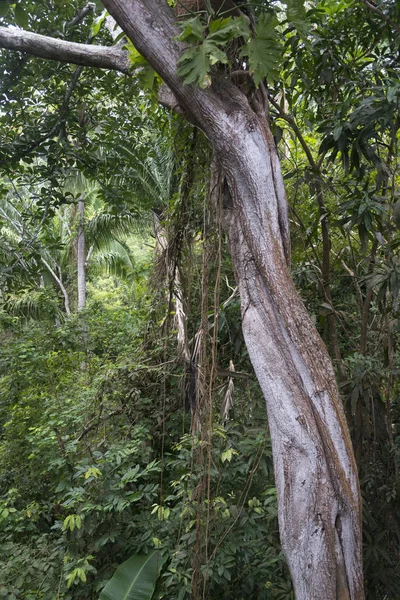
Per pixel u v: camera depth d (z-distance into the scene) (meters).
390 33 4.37
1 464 6.39
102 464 4.97
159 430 5.98
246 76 3.03
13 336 9.54
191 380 5.04
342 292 5.19
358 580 2.54
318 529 2.50
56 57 3.72
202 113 2.83
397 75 4.09
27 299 11.64
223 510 4.31
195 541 3.92
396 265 3.85
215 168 3.21
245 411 5.01
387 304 4.67
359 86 4.32
